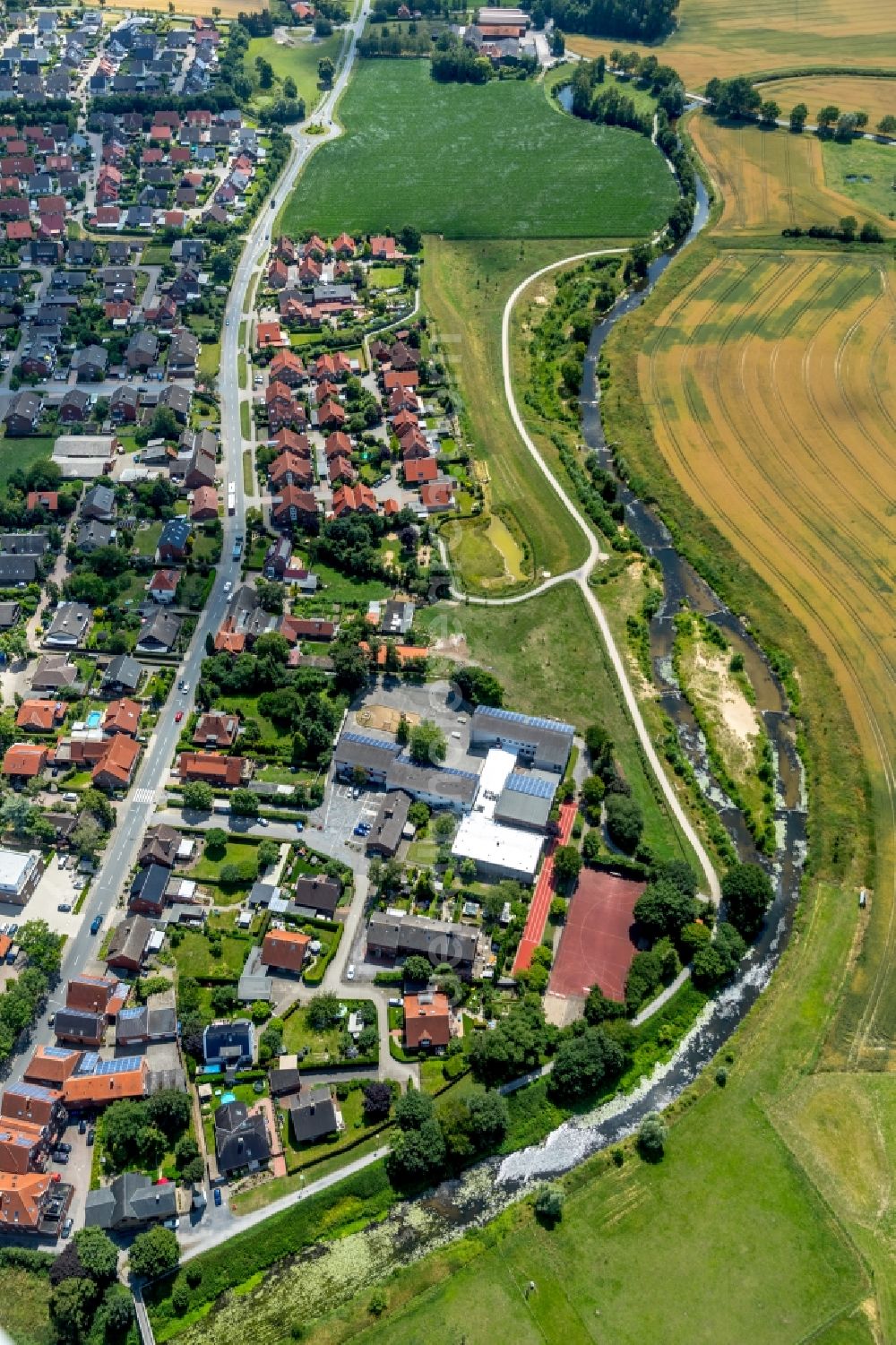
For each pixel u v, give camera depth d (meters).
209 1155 134.50
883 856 172.00
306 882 160.50
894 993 153.88
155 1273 122.75
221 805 174.12
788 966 157.75
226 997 147.62
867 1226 130.38
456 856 165.75
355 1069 143.75
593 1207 132.38
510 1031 143.50
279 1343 121.00
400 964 154.75
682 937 155.62
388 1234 130.62
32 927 152.62
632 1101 143.62
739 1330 121.44
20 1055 144.50
